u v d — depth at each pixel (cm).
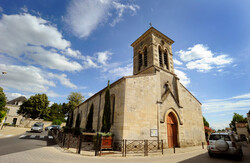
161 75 1523
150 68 1538
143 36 1811
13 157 679
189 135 1476
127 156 879
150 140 1108
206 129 2225
